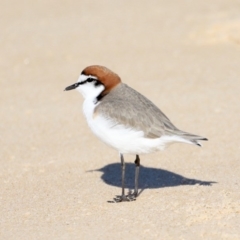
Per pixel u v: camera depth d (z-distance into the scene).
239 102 17.22
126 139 10.82
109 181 12.59
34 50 23.67
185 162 13.47
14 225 10.30
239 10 25.94
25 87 19.88
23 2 30.95
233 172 12.61
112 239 9.50
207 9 27.06
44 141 15.26
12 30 26.36
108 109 10.91
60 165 13.62
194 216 10.23
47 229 10.04
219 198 11.01
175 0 29.58
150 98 17.91
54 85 19.91
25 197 11.77
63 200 11.49
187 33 24.23
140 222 10.13
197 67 20.64
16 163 13.85
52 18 27.95
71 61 22.23
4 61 22.69
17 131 16.05
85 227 10.04
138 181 12.47
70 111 17.44
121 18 27.19
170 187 11.94
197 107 17.03
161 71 20.47
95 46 23.72
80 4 30.22
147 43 23.61
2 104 18.36
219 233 9.51
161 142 10.86
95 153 14.31
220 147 14.22
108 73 11.30
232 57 21.45
